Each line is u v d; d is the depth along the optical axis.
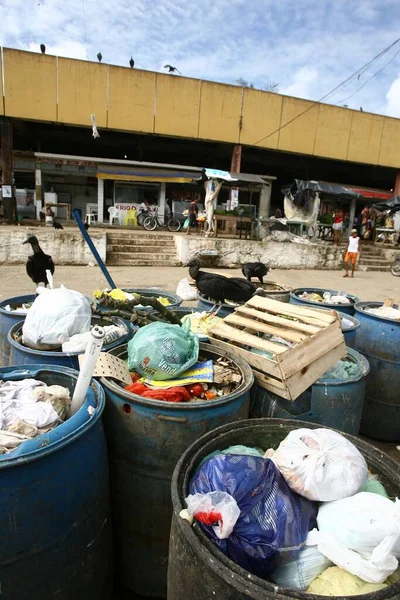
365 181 25.77
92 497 1.79
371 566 1.20
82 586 1.82
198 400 2.23
